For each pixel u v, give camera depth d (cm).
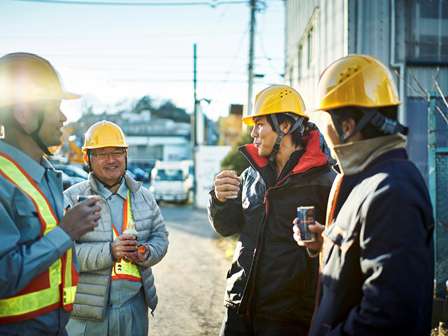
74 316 296
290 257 270
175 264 867
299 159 277
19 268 187
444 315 450
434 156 507
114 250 291
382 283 158
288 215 272
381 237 161
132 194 328
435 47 843
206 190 2033
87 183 321
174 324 528
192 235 1245
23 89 204
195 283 720
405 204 161
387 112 186
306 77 1318
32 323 202
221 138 3331
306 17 1323
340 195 196
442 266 494
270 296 271
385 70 189
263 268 274
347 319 171
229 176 291
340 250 182
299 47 1478
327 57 1008
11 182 197
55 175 226
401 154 181
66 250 204
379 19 838
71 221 207
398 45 839
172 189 2316
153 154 5988
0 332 193
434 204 504
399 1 837
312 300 270
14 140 211
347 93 184
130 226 318
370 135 183
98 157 313
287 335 269
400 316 155
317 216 274
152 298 323
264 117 280
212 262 886
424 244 162
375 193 167
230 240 1119
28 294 200
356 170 186
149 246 313
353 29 841
